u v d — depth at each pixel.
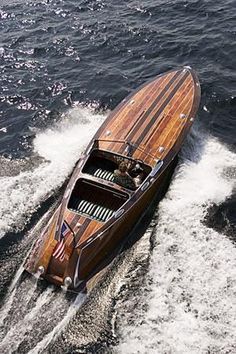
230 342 12.90
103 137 17.88
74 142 19.50
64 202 15.74
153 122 18.34
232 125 20.12
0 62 25.16
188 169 17.92
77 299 13.80
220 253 15.15
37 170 18.08
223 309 13.64
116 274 14.53
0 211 16.41
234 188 17.31
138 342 12.89
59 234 14.71
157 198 16.92
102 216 15.57
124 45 25.52
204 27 26.12
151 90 19.77
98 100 21.94
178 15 27.39
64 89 22.80
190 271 14.63
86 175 16.25
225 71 23.08
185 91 19.56
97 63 24.50
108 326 13.23
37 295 13.88
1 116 21.53
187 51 24.55
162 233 15.76
